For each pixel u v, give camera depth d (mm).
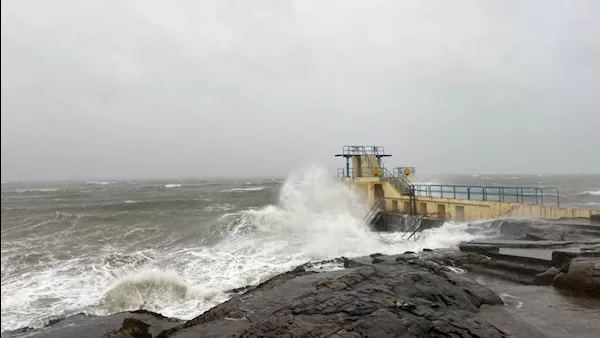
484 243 11336
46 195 57062
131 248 17844
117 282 11953
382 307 6250
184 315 9672
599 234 11266
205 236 20094
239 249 16672
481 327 5492
